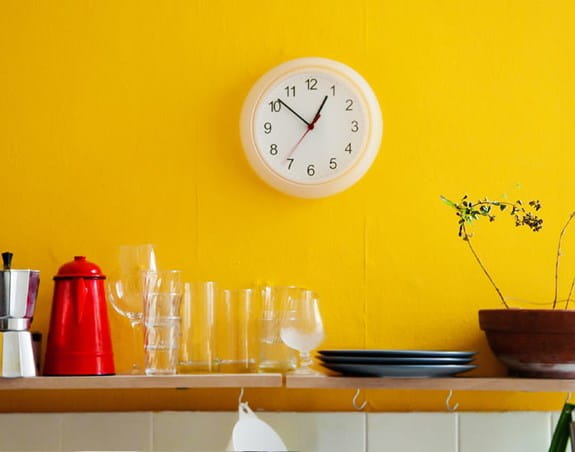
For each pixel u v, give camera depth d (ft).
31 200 7.10
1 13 7.18
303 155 7.06
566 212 7.28
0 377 6.12
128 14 7.25
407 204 7.23
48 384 6.15
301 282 7.14
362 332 7.13
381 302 7.16
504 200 7.26
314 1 7.31
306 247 7.16
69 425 6.92
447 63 7.33
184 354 6.62
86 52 7.21
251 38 7.28
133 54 7.22
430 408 7.13
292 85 7.11
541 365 6.42
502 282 7.21
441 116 7.30
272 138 7.07
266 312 6.70
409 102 7.30
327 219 7.19
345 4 7.32
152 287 6.40
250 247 7.15
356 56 7.31
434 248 7.22
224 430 6.97
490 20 7.37
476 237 7.23
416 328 7.15
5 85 7.15
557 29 7.39
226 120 7.22
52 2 7.22
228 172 7.20
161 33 7.25
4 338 6.16
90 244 7.10
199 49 7.25
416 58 7.32
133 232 7.13
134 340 7.01
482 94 7.32
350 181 7.06
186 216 7.15
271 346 6.66
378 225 7.21
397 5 7.35
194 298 6.67
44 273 7.05
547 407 7.16
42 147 7.14
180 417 6.97
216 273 7.13
